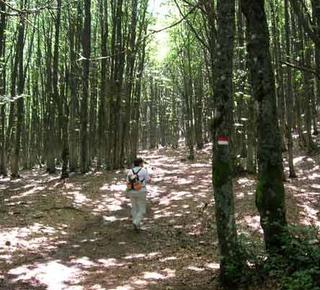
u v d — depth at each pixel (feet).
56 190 60.29
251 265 25.35
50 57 84.48
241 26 59.52
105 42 79.92
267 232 25.27
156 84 168.14
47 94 92.27
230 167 24.49
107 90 84.38
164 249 34.58
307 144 75.41
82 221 44.29
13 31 90.48
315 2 27.63
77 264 30.58
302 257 22.31
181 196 54.29
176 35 107.04
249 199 46.60
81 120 78.84
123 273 28.63
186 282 26.13
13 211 46.24
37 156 117.50
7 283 26.11
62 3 74.64
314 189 51.55
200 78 110.52
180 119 193.88
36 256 31.91
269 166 25.46
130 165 85.66
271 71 25.68
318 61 40.73
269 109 25.50
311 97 86.17
